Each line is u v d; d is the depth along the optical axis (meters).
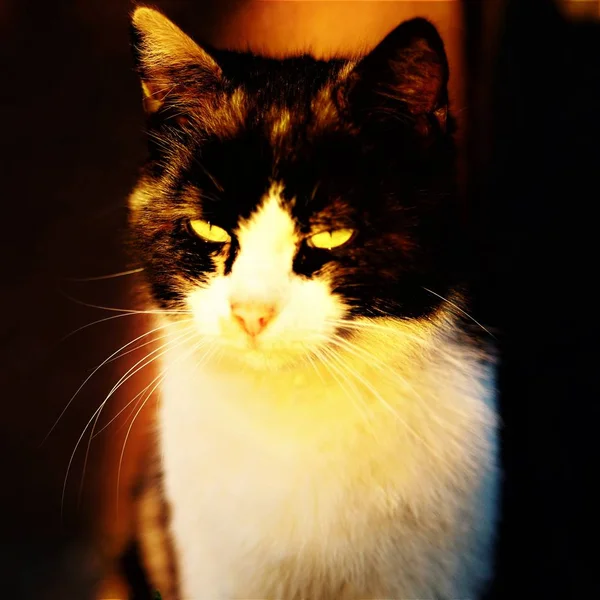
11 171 0.47
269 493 0.39
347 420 0.39
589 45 0.46
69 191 0.48
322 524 0.39
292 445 0.39
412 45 0.37
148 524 0.44
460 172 0.45
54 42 0.47
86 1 0.47
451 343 0.40
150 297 0.41
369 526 0.39
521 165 0.46
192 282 0.39
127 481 0.47
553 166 0.46
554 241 0.46
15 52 0.47
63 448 0.47
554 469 0.42
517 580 0.41
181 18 0.48
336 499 0.39
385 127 0.38
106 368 0.47
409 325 0.39
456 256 0.40
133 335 0.47
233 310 0.37
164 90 0.40
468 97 0.46
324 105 0.38
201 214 0.38
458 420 0.39
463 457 0.39
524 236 0.46
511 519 0.41
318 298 0.37
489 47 0.46
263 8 0.48
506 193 0.46
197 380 0.40
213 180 0.38
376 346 0.39
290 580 0.40
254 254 0.37
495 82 0.47
